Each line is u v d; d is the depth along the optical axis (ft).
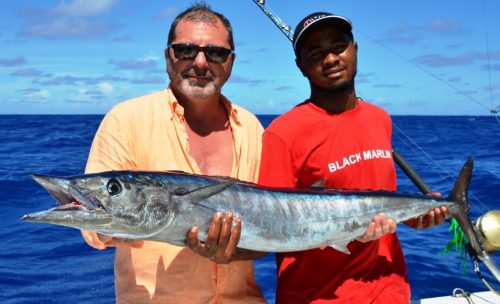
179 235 4.32
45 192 16.37
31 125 74.90
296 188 4.81
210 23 4.82
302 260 5.02
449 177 18.92
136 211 4.12
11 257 9.54
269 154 4.94
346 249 4.85
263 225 4.57
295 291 5.03
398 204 5.01
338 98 5.05
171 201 4.23
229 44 4.96
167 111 4.78
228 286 4.75
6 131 55.88
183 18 4.86
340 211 4.83
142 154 4.73
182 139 4.77
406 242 10.03
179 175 4.39
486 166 21.59
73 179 4.04
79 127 67.10
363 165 5.02
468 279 8.09
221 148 5.03
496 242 5.25
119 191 4.08
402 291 5.15
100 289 8.02
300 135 4.91
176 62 4.80
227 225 4.16
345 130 5.01
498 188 15.75
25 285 8.13
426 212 5.13
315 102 5.12
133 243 4.50
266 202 4.60
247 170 5.01
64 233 11.20
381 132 5.25
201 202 4.33
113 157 4.63
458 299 6.48
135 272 4.67
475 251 5.19
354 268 4.99
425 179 18.61
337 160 4.95
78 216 3.92
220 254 4.27
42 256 9.64
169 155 4.73
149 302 4.60
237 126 5.08
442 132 53.36
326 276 4.97
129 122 4.73
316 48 4.98
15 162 25.58
